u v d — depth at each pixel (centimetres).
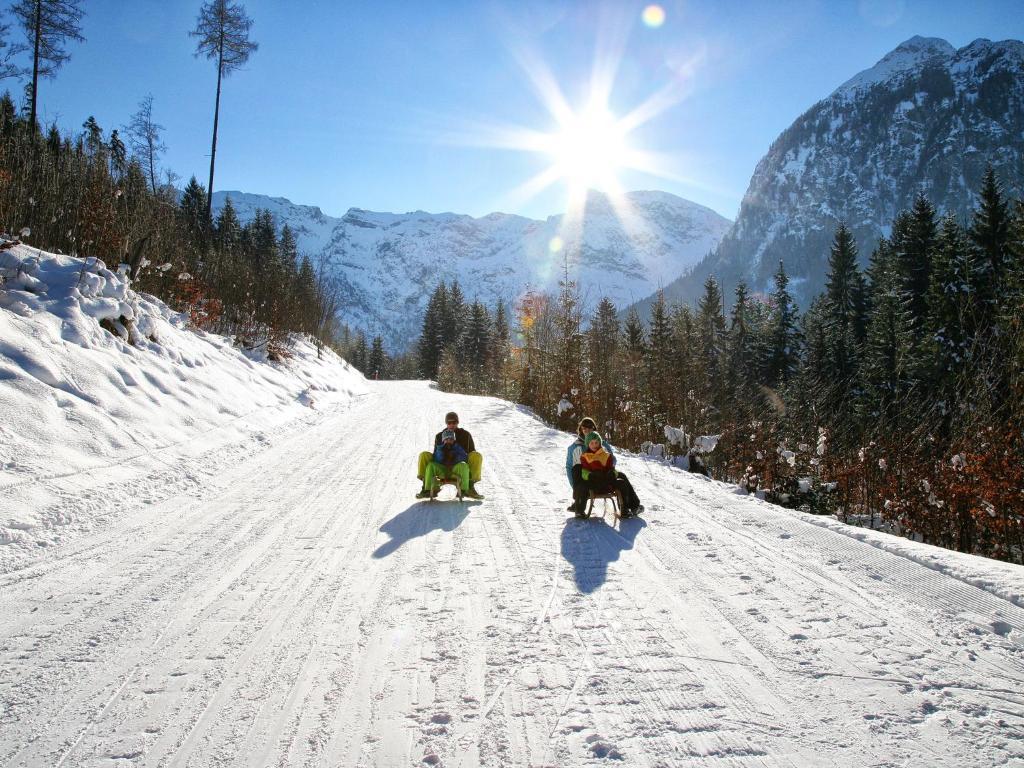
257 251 5212
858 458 1122
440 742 271
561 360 2192
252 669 337
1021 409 805
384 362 10412
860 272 4297
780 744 269
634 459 1117
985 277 2292
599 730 280
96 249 1403
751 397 1630
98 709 297
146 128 2795
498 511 719
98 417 830
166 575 486
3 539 523
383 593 451
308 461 1035
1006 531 823
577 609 421
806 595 442
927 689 314
